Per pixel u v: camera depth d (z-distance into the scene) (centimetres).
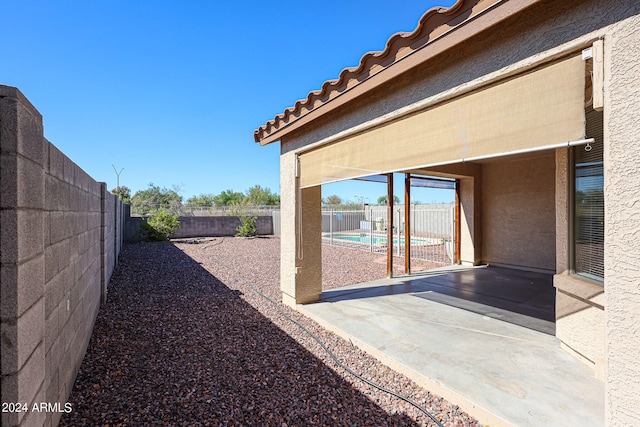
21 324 150
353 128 438
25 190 156
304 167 577
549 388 302
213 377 342
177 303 618
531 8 238
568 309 372
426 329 461
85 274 391
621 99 187
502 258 984
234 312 570
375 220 2052
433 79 320
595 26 201
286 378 342
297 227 592
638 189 180
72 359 308
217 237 2097
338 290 705
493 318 510
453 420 274
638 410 181
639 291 180
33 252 167
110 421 265
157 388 318
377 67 361
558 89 227
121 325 491
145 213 2120
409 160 359
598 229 321
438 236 1324
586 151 339
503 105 264
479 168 1030
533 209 909
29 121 162
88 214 422
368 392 317
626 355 186
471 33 261
